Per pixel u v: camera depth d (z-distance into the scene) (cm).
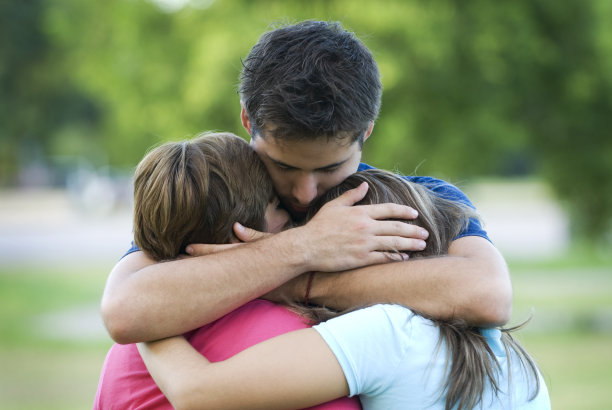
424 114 1249
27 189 4575
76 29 1514
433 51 1145
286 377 201
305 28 240
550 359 1117
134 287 216
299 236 229
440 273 220
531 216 3712
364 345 206
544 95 1364
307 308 226
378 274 227
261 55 240
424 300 219
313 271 234
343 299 229
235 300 219
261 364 202
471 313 216
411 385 209
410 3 1107
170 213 228
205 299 216
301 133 227
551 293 1798
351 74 233
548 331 1335
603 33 1356
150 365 216
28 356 1151
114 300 215
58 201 4288
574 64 1331
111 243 2666
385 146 1217
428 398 209
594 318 1456
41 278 1978
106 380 234
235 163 236
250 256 223
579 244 1739
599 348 1189
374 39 1072
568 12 1335
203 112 1158
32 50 3103
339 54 234
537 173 1612
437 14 1172
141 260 234
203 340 224
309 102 227
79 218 3562
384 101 1179
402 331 211
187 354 213
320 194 254
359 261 228
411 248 232
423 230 235
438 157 1332
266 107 231
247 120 264
